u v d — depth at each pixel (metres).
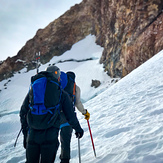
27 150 1.83
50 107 1.80
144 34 19.12
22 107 1.95
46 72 1.94
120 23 25.50
